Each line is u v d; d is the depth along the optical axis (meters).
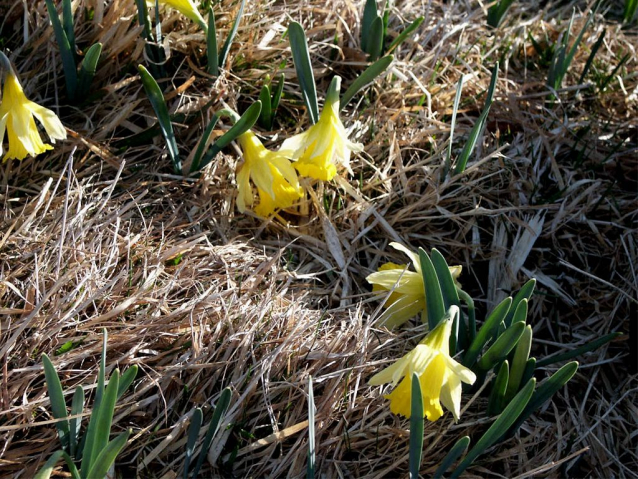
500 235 0.45
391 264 0.40
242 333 0.37
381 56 0.51
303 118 0.48
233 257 0.42
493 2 0.60
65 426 0.31
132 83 0.47
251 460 0.35
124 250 0.40
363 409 0.36
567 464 0.37
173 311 0.38
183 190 0.45
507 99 0.52
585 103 0.55
